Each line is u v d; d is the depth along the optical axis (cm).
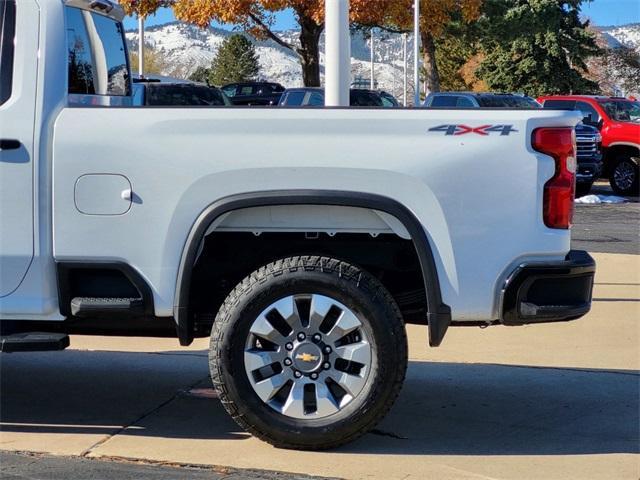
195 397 646
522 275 516
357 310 510
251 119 517
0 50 538
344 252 558
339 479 488
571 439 562
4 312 536
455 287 518
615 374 708
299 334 514
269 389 514
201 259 561
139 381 687
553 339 814
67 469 500
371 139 514
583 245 1382
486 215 515
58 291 535
